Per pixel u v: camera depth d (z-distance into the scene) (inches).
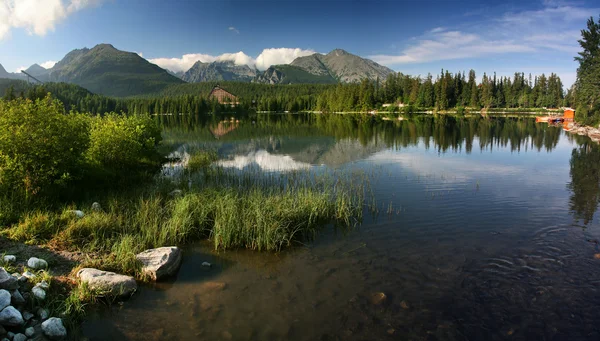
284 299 314.0
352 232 477.1
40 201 507.8
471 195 645.9
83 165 684.1
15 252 360.2
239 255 412.2
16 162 517.3
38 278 308.5
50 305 284.2
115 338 261.0
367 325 276.1
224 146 1533.0
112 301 305.4
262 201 554.9
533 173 841.5
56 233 410.9
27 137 527.5
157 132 1353.3
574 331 264.5
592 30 2351.1
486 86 5137.8
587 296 306.7
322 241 449.7
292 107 6692.9
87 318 282.7
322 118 4072.3
